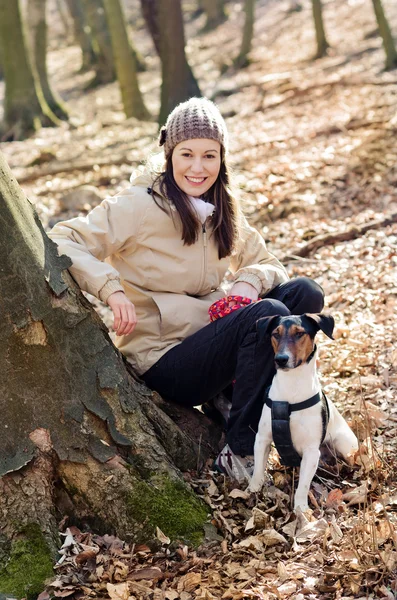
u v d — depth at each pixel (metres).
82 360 3.17
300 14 26.91
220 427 3.95
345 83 14.38
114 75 22.92
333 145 10.04
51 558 2.96
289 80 16.73
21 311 2.99
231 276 6.58
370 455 3.63
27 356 3.03
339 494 3.39
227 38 26.69
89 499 3.12
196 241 3.62
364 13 23.94
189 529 3.14
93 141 13.45
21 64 15.95
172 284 3.65
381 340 5.11
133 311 3.37
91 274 3.33
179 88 13.05
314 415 3.32
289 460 3.43
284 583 2.86
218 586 2.87
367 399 4.37
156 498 3.15
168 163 3.61
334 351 5.05
